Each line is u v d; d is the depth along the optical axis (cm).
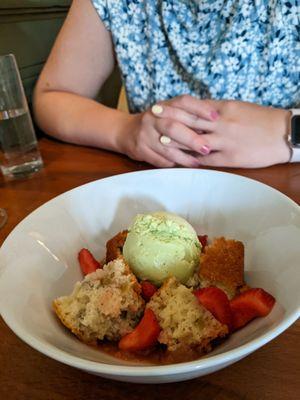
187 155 36
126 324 19
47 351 14
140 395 16
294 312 15
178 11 44
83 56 49
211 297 18
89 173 37
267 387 16
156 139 36
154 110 36
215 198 26
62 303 19
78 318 18
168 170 27
